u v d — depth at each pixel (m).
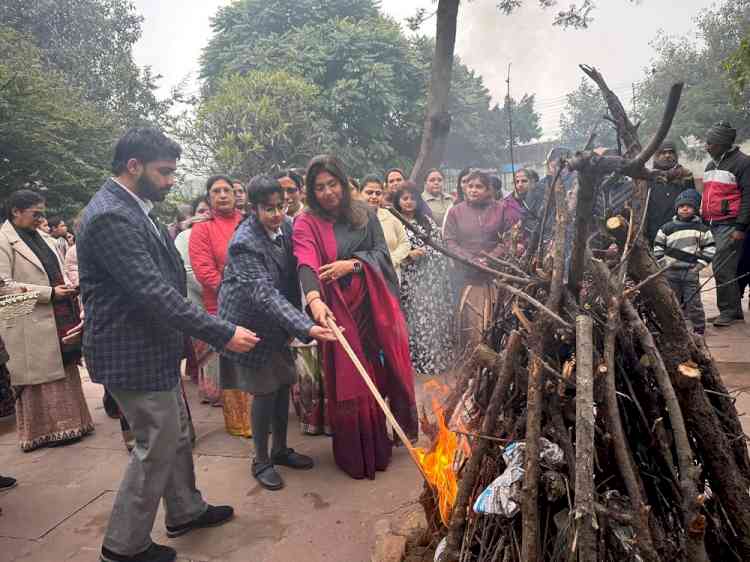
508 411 1.82
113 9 22.59
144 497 2.18
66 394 3.65
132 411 2.16
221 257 3.87
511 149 2.08
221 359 3.05
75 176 13.23
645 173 1.32
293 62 19.77
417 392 3.89
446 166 16.05
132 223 2.06
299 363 3.57
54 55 20.12
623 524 1.49
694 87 16.30
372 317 3.02
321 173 2.90
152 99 21.80
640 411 1.63
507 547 1.65
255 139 15.03
